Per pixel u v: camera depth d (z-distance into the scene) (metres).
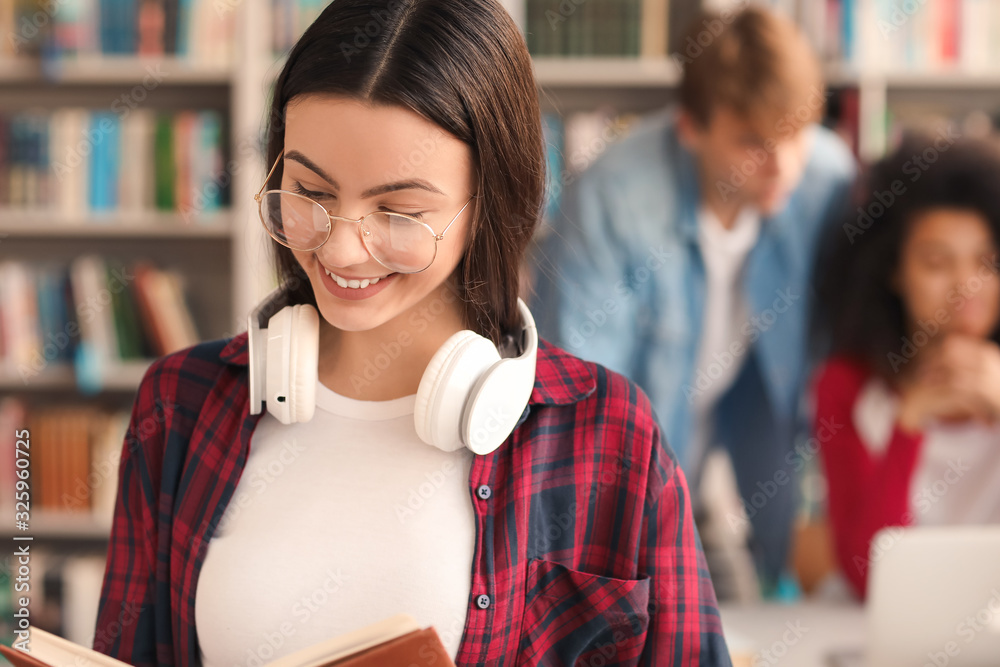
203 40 2.96
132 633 1.03
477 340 0.90
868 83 2.86
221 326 3.29
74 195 2.97
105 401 3.26
